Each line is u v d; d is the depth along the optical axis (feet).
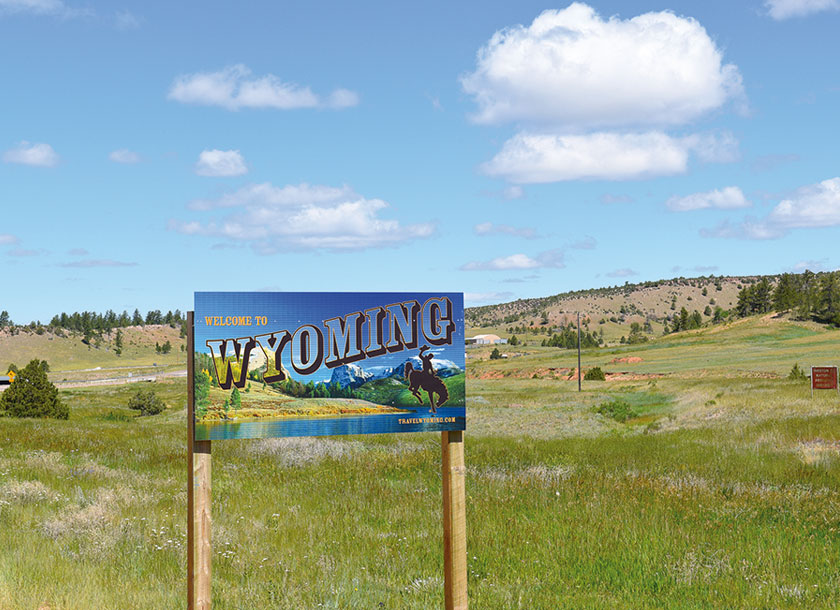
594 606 25.85
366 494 47.21
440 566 30.76
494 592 26.89
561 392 236.02
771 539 36.37
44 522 34.09
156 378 460.96
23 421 110.83
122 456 64.69
